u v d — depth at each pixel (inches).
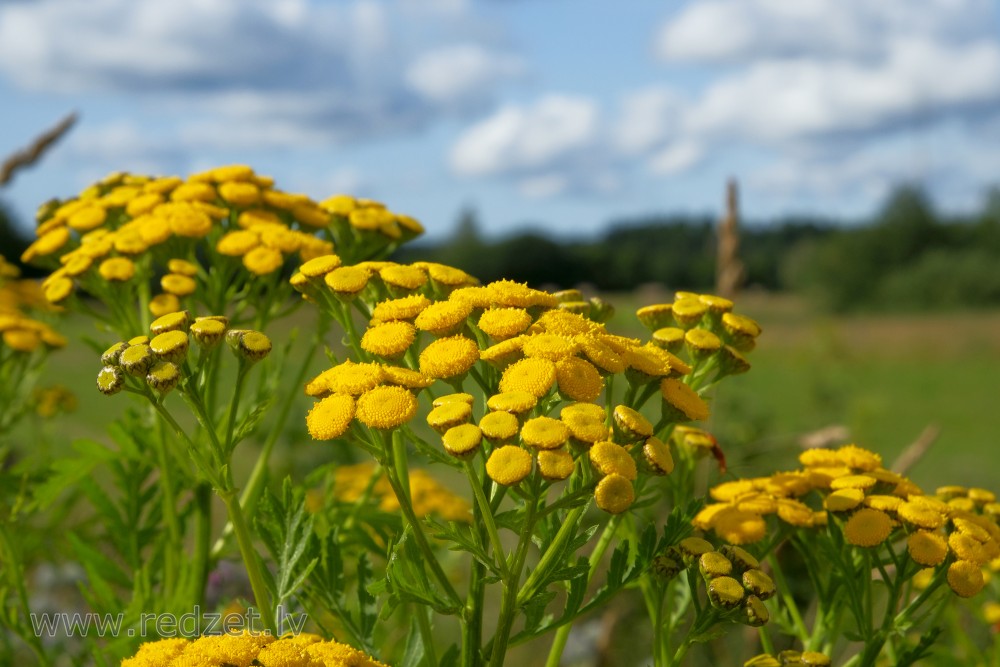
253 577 95.0
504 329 96.6
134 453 136.1
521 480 83.2
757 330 116.7
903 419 889.5
